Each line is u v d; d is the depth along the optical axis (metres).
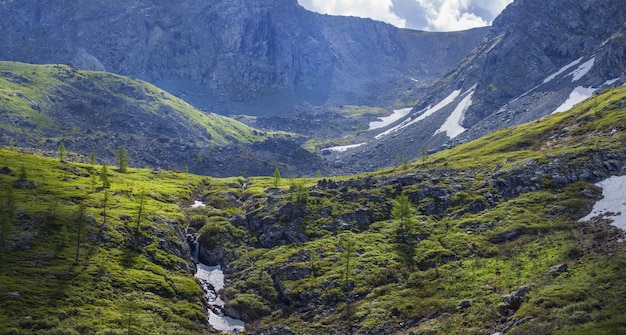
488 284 118.31
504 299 105.94
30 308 108.12
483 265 130.00
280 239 172.12
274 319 131.00
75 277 126.56
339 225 175.88
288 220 180.00
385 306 121.44
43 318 105.19
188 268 155.25
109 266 136.88
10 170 193.62
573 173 172.62
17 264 126.75
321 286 139.00
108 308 117.50
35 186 182.75
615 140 189.38
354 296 131.88
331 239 166.50
